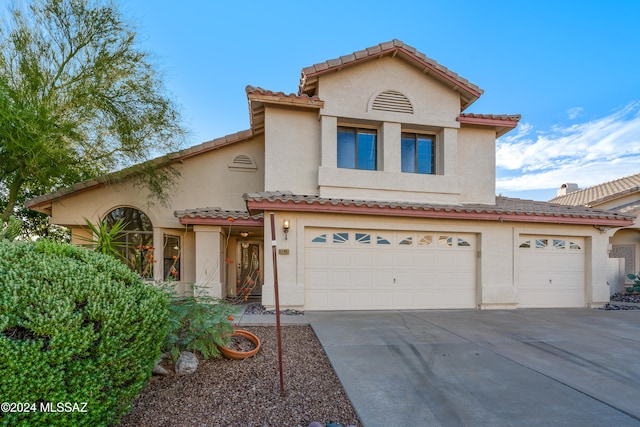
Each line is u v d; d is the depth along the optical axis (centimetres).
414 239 1030
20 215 1505
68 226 1173
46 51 935
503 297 1036
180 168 1221
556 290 1089
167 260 1195
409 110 1139
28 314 253
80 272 298
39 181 1005
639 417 367
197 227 1062
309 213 959
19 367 242
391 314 926
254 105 1092
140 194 1162
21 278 269
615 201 1775
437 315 920
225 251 1246
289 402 394
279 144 1084
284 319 830
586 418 363
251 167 1261
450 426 344
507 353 584
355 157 1146
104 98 1002
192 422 348
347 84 1108
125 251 1138
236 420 353
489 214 1008
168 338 465
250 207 903
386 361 535
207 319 510
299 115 1105
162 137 1106
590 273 1095
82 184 1076
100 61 982
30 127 839
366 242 1002
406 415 365
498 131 1252
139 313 314
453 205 1060
